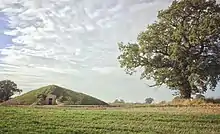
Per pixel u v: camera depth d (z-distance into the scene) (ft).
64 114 105.70
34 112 107.55
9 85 193.06
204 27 141.49
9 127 86.33
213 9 148.56
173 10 151.23
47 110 114.11
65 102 168.96
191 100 138.51
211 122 95.30
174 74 147.64
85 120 96.99
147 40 153.99
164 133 84.64
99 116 103.09
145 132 85.10
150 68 153.58
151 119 98.63
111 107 132.26
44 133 82.17
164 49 153.17
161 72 150.20
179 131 86.17
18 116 99.35
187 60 142.82
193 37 140.36
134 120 97.50
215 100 136.98
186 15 151.43
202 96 141.28
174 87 148.66
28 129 85.25
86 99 180.04
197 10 150.10
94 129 86.99
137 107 129.08
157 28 154.71
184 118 99.45
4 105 129.18
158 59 152.15
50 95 173.58
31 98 172.65
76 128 87.66
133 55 156.15
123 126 90.48
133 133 84.12
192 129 88.07
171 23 154.30
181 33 144.25
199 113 106.73
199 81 139.33
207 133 84.43
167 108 121.39
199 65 138.62
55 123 92.48
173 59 144.66
